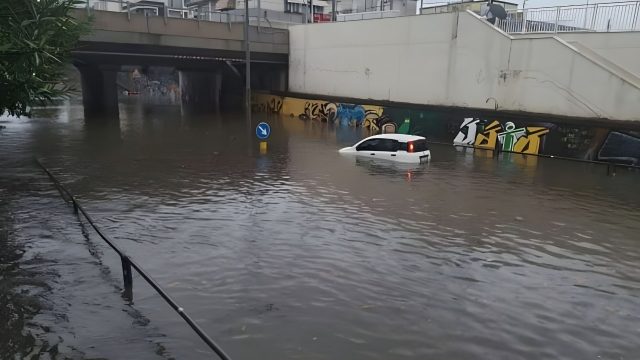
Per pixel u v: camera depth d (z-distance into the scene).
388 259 10.20
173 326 7.27
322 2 64.12
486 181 18.17
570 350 6.92
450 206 14.52
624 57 23.88
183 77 63.62
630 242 11.62
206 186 16.70
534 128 24.53
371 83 35.09
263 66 46.03
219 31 37.41
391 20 32.69
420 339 7.09
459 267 9.86
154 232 11.70
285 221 12.71
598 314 8.00
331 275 9.31
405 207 14.30
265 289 8.64
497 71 26.70
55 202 14.40
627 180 18.73
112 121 40.16
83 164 20.80
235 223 12.48
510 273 9.62
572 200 15.53
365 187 16.83
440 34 29.61
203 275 9.20
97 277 8.98
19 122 38.19
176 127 35.81
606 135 21.91
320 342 6.94
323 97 39.22
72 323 7.31
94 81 47.84
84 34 13.48
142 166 20.45
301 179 18.03
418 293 8.61
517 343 7.06
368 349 6.80
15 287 8.51
